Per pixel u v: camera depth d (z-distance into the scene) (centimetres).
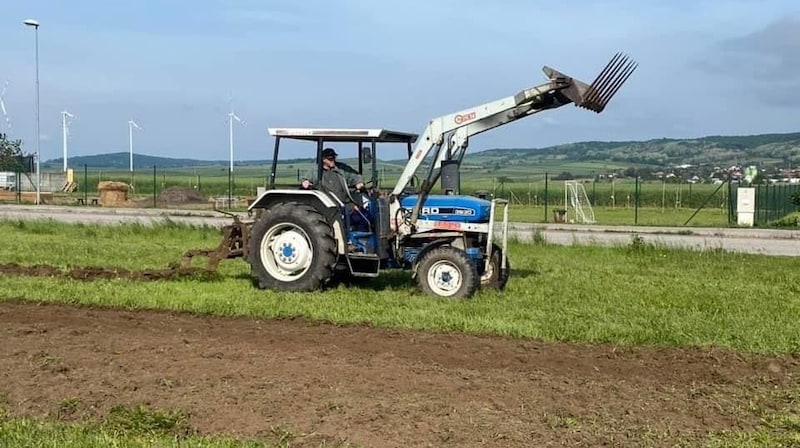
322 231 1129
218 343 832
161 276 1219
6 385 692
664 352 830
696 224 3309
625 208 5031
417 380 711
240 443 565
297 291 1134
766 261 1672
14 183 5447
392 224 1175
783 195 3931
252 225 1212
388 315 961
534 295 1137
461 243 1161
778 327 931
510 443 579
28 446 553
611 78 1152
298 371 731
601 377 739
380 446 568
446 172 1180
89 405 648
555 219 3478
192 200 4178
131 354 782
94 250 1608
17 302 1035
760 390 711
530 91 1152
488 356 800
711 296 1155
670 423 625
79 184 6631
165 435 586
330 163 1166
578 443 582
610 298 1122
